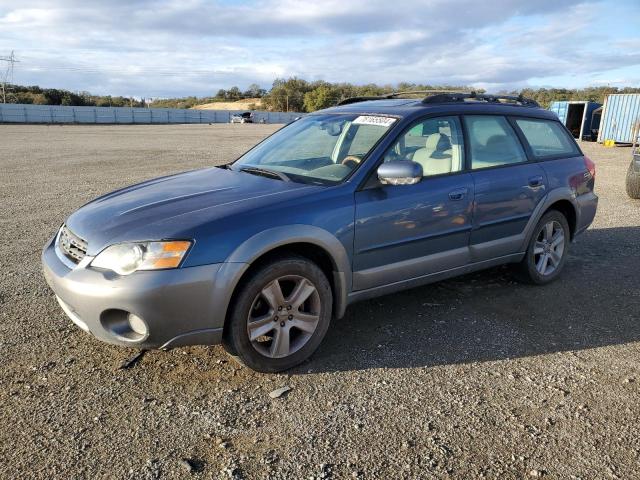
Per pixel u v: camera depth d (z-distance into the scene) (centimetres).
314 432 283
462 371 350
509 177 455
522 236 476
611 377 345
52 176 1235
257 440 276
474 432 285
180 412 299
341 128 430
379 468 256
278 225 327
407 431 285
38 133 3331
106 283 296
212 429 284
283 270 331
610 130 2650
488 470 256
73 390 318
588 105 2989
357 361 361
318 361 360
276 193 354
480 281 520
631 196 984
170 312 298
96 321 303
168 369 345
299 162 421
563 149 531
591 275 546
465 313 443
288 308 340
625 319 437
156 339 304
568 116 3139
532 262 495
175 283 296
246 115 6844
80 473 249
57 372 338
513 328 416
